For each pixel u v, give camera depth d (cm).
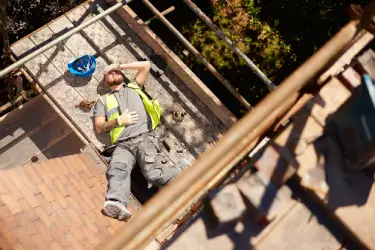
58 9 709
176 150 594
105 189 522
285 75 745
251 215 189
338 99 206
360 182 196
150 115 559
